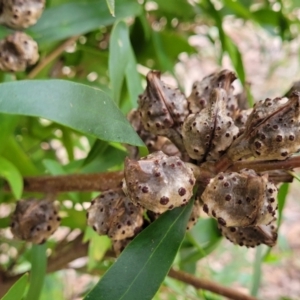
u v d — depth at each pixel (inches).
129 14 9.2
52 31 8.5
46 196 7.2
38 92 5.1
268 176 5.3
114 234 5.8
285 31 12.9
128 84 8.4
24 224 6.9
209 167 5.4
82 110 5.3
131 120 6.5
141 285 5.1
